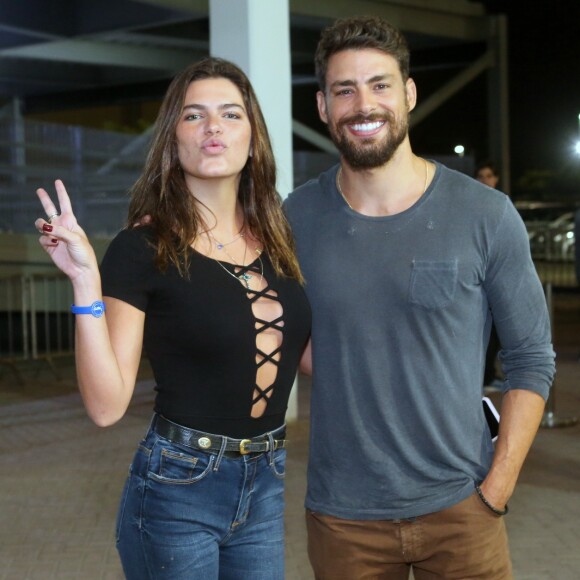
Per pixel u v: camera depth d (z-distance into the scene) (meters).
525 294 2.70
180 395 2.46
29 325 12.74
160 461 2.45
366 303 2.66
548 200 23.83
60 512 5.58
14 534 5.20
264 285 2.59
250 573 2.57
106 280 2.43
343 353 2.69
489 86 21.08
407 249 2.65
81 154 13.76
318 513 2.79
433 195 2.69
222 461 2.47
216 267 2.51
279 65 7.27
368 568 2.77
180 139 2.57
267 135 2.69
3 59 18.09
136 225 2.51
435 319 2.63
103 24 15.16
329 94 2.73
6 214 13.02
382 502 2.70
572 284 18.94
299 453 6.72
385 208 2.72
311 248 2.74
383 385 2.66
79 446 7.23
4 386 10.05
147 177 2.58
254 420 2.52
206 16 14.66
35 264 12.63
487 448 2.77
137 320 2.43
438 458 2.68
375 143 2.66
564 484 5.95
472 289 2.66
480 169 8.57
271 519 2.60
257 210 2.67
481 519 2.71
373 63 2.66
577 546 4.87
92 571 4.64
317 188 2.82
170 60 18.92
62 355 10.67
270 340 2.55
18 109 21.33
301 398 8.75
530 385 2.74
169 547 2.44
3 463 6.74
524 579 4.46
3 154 13.02
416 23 19.00
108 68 20.17
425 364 2.65
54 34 15.23
